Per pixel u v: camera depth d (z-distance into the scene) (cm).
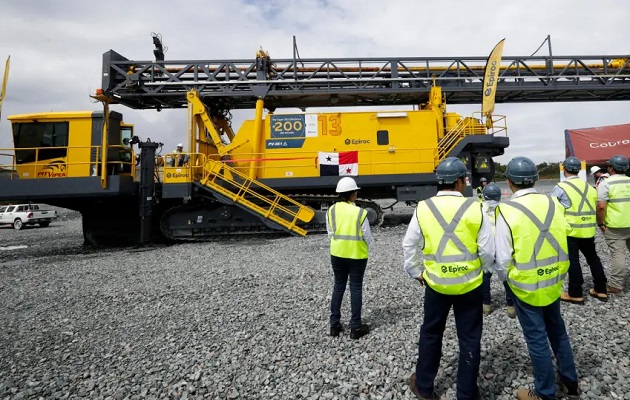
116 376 322
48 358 365
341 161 1138
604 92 1277
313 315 439
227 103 1275
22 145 1055
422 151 1144
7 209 2345
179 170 1073
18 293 613
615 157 444
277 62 1170
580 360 293
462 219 236
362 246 365
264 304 491
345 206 375
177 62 1140
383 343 350
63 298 574
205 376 310
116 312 498
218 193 1075
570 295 427
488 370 287
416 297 481
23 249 1218
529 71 1223
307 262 717
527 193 255
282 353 345
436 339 250
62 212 3391
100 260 880
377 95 1233
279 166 1143
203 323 438
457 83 1228
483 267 249
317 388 281
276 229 1110
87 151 1055
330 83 1182
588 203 414
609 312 391
